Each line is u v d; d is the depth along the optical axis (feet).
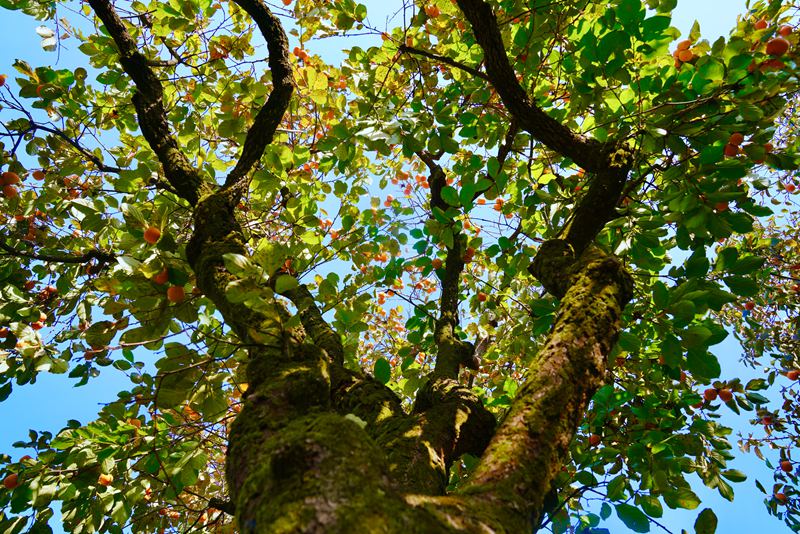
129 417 9.29
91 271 11.27
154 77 11.52
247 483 3.11
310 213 12.31
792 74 7.63
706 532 4.75
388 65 12.84
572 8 10.46
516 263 11.93
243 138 12.24
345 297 11.12
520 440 4.00
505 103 9.42
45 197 12.44
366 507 2.69
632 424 10.27
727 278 7.84
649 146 8.47
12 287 11.12
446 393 6.91
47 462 9.41
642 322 10.45
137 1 12.82
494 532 2.98
